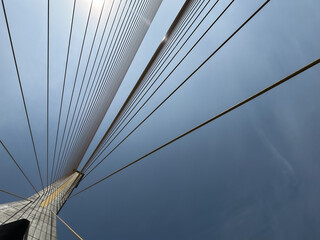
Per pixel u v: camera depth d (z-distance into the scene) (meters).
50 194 27.03
